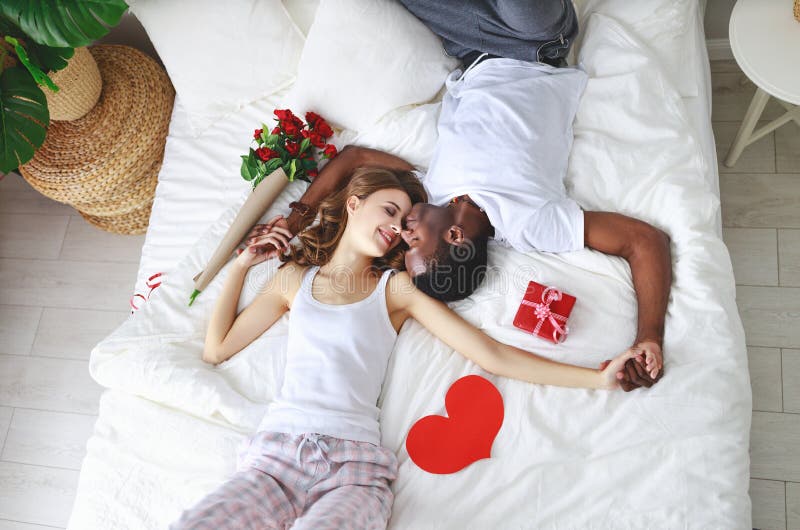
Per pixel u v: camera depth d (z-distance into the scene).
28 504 1.99
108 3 1.61
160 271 1.79
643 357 1.41
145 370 1.56
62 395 2.13
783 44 1.60
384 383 1.54
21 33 1.71
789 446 1.68
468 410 1.44
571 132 1.66
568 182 1.64
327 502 1.31
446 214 1.60
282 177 1.75
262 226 1.72
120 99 1.96
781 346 1.79
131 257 2.29
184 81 1.91
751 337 1.81
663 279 1.48
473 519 1.34
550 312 1.48
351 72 1.75
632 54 1.68
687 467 1.30
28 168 1.94
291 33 1.89
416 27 1.76
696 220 1.52
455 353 1.53
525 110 1.62
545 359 1.46
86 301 2.25
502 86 1.66
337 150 1.83
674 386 1.37
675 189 1.54
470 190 1.59
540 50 1.72
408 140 1.75
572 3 1.72
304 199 1.74
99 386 2.13
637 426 1.36
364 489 1.36
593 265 1.55
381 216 1.62
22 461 2.05
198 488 1.46
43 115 1.69
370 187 1.65
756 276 1.87
